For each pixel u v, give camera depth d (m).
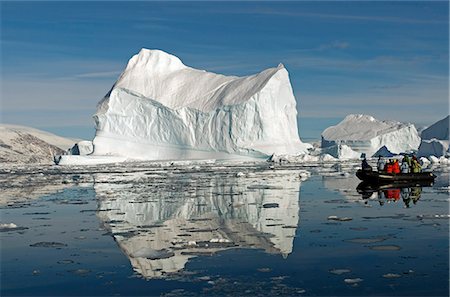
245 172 47.59
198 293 10.14
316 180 36.72
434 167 57.72
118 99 71.62
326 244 14.19
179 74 77.62
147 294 10.16
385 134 99.19
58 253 13.74
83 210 21.95
